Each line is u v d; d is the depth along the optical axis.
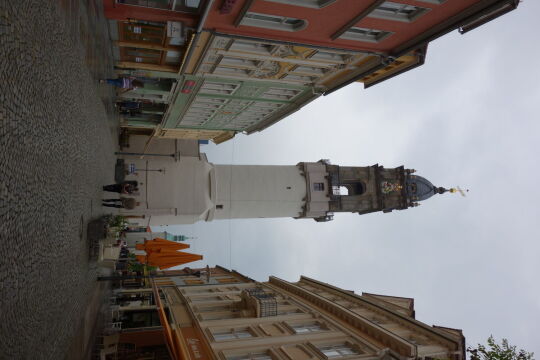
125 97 34.03
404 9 20.31
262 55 25.83
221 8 19.30
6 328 9.50
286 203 37.91
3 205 9.21
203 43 23.61
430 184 41.22
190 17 20.53
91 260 19.92
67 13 13.92
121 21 22.17
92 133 19.27
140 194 35.03
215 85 32.31
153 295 37.59
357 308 31.92
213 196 36.59
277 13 20.00
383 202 39.25
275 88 33.00
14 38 9.47
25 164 10.46
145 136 42.19
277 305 30.47
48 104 12.12
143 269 30.73
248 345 22.17
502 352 23.06
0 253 9.14
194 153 38.28
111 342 23.44
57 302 13.59
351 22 20.59
